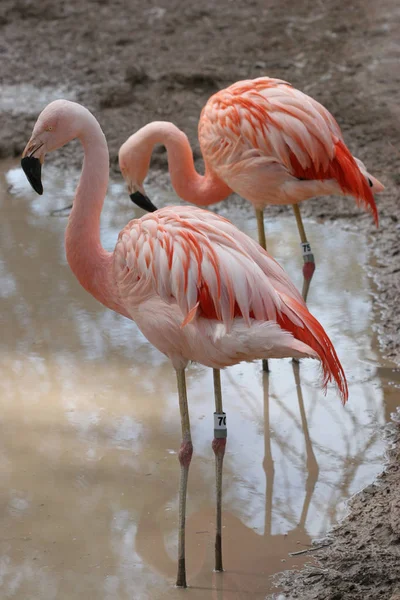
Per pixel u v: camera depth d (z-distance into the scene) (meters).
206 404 7.65
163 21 18.38
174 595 5.46
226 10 18.83
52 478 6.58
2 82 15.88
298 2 19.16
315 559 5.76
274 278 5.34
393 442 7.05
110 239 10.53
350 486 6.56
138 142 8.98
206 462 6.86
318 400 7.71
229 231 5.35
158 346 5.51
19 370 8.09
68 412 7.45
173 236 5.27
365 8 18.70
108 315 9.16
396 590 5.28
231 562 5.77
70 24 18.42
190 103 14.71
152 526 6.10
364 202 7.88
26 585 5.52
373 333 8.64
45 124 5.85
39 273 9.88
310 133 7.63
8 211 11.47
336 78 15.35
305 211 11.50
